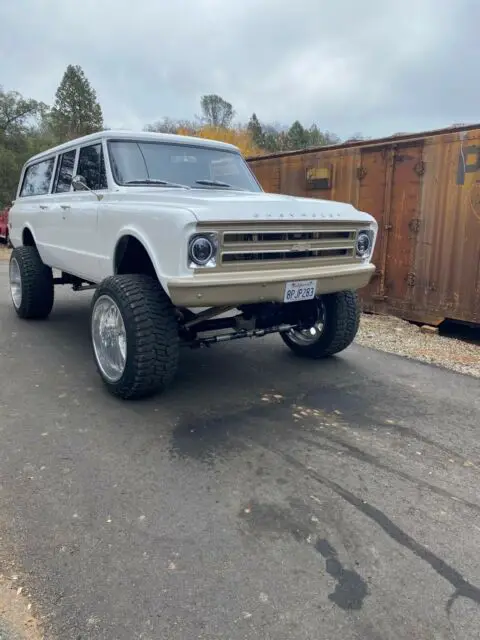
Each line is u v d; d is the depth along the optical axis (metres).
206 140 5.13
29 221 6.44
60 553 2.30
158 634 1.89
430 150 6.78
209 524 2.54
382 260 7.50
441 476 3.05
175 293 3.31
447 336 6.92
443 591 2.15
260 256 3.59
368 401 4.16
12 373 4.62
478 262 6.44
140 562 2.26
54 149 5.95
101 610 1.99
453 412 3.99
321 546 2.40
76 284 6.68
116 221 4.03
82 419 3.69
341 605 2.06
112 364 4.08
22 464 3.06
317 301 4.94
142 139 4.74
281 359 5.23
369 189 7.59
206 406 3.97
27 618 1.95
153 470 3.02
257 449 3.31
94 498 2.73
